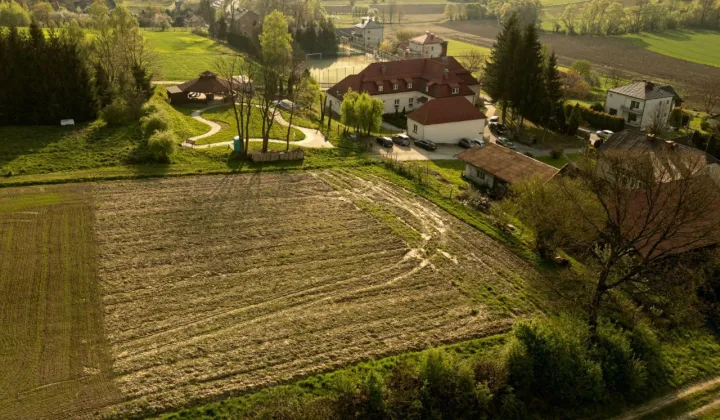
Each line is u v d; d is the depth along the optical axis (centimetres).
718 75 14312
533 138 8619
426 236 4978
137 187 5491
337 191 5794
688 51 17562
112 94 7375
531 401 3244
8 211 4800
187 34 16325
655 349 3747
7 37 6444
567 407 3266
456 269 4472
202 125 7431
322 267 4372
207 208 5194
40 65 6481
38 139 6150
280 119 7956
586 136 9169
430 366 3167
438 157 7412
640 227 4494
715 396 3447
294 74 9662
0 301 3684
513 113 9425
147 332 3500
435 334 3681
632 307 4125
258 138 7125
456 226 5203
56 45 6706
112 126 6700
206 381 3145
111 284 3956
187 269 4209
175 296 3881
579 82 11900
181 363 3266
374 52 15700
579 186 4616
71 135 6341
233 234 4769
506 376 3275
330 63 14325
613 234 3888
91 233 4588
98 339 3409
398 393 3059
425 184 6125
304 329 3634
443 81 9581
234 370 3234
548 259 4709
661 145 6000
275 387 3133
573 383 3309
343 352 3447
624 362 3522
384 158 6888
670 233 4094
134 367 3203
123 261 4244
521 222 4994
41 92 6481
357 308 3897
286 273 4253
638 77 13988
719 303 4300
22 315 3572
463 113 8219
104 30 8719
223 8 19712
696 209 3819
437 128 8025
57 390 3009
